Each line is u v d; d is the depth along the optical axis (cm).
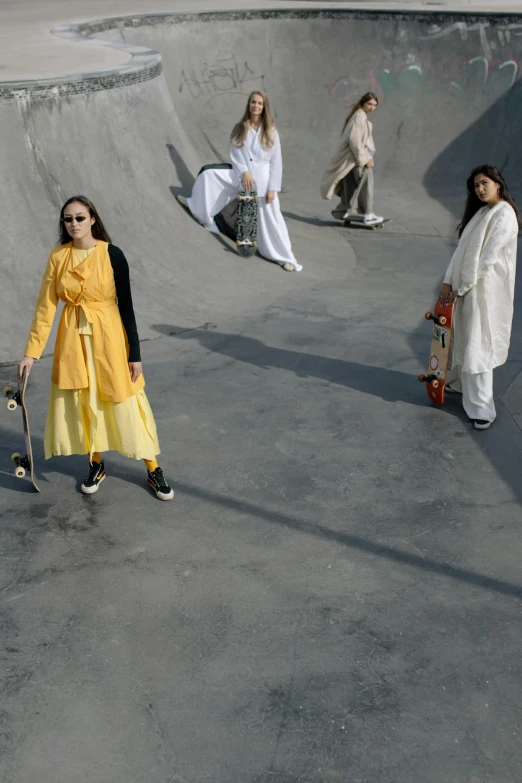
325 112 1388
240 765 282
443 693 313
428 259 927
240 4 1526
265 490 452
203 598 365
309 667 325
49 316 400
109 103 827
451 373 558
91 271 385
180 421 530
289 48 1406
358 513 431
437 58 1312
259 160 831
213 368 616
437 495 448
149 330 689
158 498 443
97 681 318
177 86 1330
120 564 388
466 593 370
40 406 551
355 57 1377
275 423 529
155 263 782
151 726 297
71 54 982
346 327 704
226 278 810
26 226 705
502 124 1246
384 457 488
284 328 701
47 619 351
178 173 934
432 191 1218
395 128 1327
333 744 290
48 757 284
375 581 378
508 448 499
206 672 322
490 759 284
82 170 778
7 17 1480
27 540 406
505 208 485
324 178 1029
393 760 284
